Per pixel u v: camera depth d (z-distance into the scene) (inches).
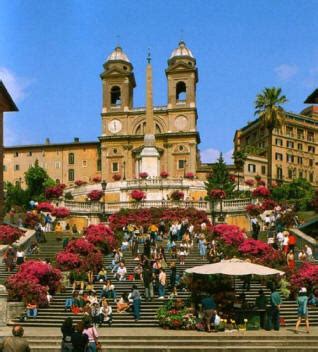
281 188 3735.2
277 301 1034.1
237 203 2664.9
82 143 5157.5
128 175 4788.4
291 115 5684.1
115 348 895.1
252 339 944.9
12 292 1179.3
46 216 2404.0
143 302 1197.7
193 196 3326.8
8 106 2150.6
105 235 1804.9
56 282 1272.1
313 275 1240.2
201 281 1135.0
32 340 937.5
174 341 928.9
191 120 4783.5
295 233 1882.4
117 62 4970.5
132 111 4879.4
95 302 1107.3
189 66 4835.1
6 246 1669.5
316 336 947.3
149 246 1582.2
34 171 4554.6
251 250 1501.0
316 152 5851.4
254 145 5890.8
